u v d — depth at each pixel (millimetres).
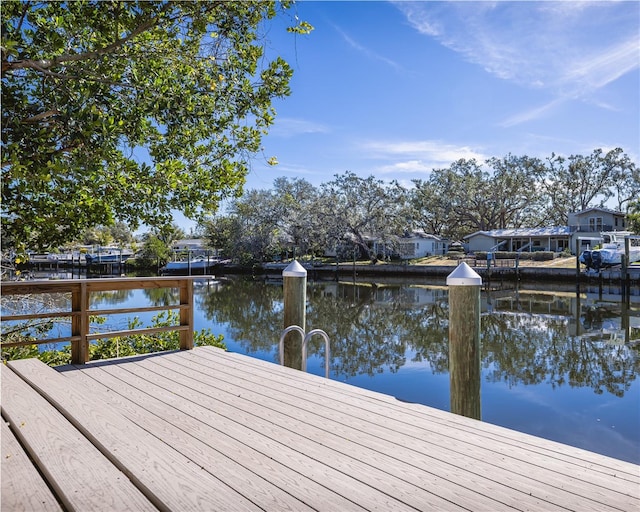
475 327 3357
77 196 4250
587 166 44500
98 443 2004
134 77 4223
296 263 4855
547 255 32281
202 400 3180
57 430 2053
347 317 14984
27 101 3867
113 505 1491
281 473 2023
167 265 41281
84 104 3764
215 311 16672
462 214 46344
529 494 1857
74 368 4117
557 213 47062
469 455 2246
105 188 4129
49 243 4930
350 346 10617
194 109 4547
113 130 3635
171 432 2559
